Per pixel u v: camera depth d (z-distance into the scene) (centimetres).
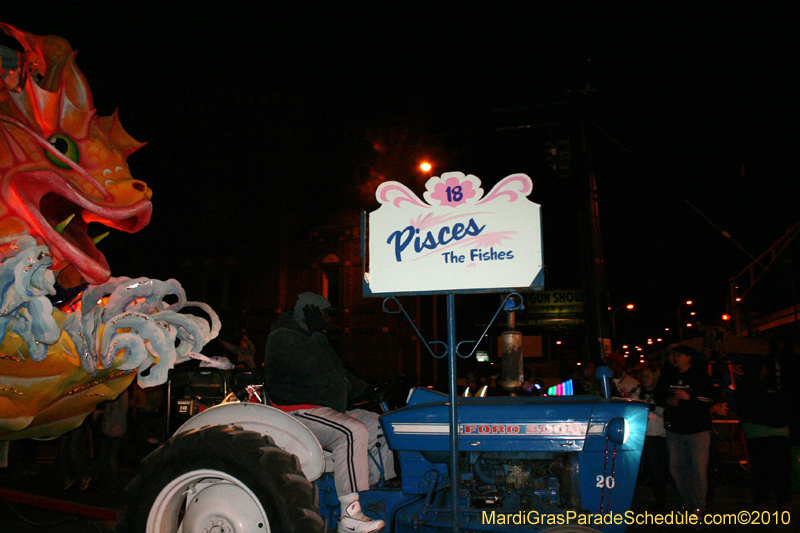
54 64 373
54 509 665
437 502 400
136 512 344
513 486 388
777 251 1226
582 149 1105
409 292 366
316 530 323
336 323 2661
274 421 369
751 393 662
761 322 1346
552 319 3672
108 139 394
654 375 793
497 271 355
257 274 2750
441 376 3559
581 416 372
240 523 326
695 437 592
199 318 388
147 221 398
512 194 360
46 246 316
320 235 2756
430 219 371
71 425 385
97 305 353
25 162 341
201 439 341
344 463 385
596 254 1054
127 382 386
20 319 299
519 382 476
